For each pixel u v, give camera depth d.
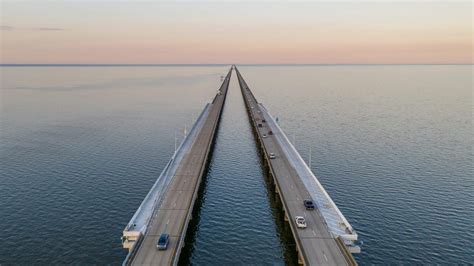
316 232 56.06
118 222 64.31
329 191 78.12
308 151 107.50
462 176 86.44
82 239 58.69
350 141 119.38
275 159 94.69
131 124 149.38
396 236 60.12
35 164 94.88
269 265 53.50
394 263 53.22
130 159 100.50
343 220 58.06
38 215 66.56
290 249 57.62
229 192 80.06
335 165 95.00
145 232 55.19
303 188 74.00
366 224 63.91
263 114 165.62
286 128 139.62
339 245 52.38
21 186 79.88
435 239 59.34
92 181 83.38
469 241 58.72
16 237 59.19
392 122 151.38
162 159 100.81
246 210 71.06
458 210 69.12
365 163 96.50
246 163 101.44
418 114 170.38
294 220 60.03
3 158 99.62
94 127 142.25
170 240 53.09
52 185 80.62
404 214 67.56
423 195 75.88
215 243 58.88
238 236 61.22
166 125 148.00
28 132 131.62
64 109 187.75
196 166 88.19
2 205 70.56
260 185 84.38
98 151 107.94
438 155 103.12
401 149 109.50
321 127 142.00
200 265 53.12
